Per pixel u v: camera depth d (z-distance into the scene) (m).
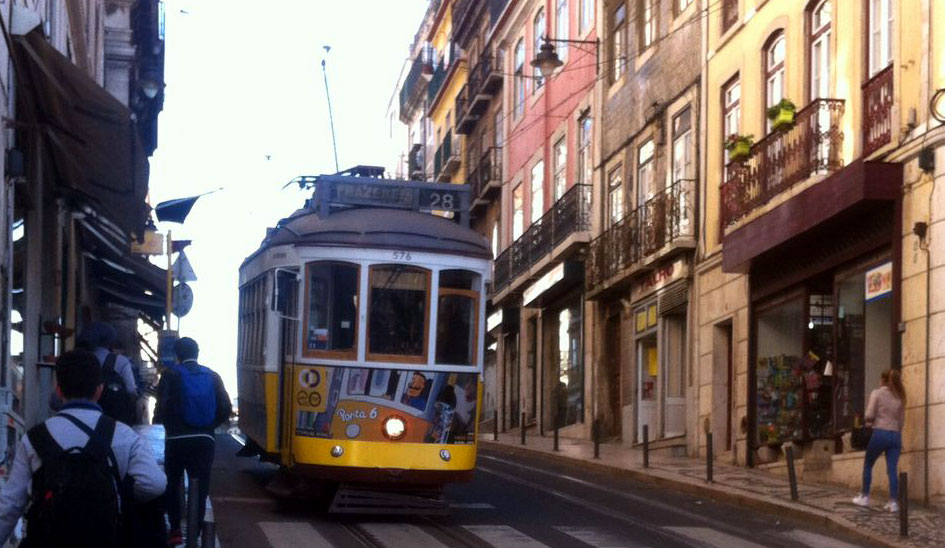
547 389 35.97
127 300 34.72
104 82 34.84
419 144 59.09
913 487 15.88
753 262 20.89
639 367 28.06
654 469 20.73
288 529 13.02
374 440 13.53
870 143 17.34
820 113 18.77
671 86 26.19
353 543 12.20
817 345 19.58
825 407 19.47
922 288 15.84
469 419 13.95
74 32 23.83
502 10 41.12
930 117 15.72
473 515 14.70
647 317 27.47
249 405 16.12
